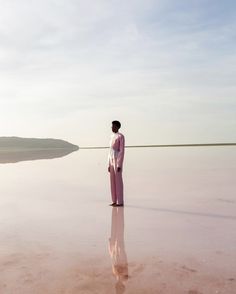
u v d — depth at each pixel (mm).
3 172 17062
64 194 9812
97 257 4207
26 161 27781
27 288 3273
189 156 32594
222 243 4723
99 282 3398
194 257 4148
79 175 15367
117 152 7840
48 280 3469
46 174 15859
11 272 3717
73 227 5855
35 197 9281
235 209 7125
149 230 5566
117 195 7840
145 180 12703
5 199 8969
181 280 3412
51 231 5582
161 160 26516
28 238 5152
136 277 3520
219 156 31047
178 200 8398
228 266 3807
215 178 12672
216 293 3088
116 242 4891
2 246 4742
